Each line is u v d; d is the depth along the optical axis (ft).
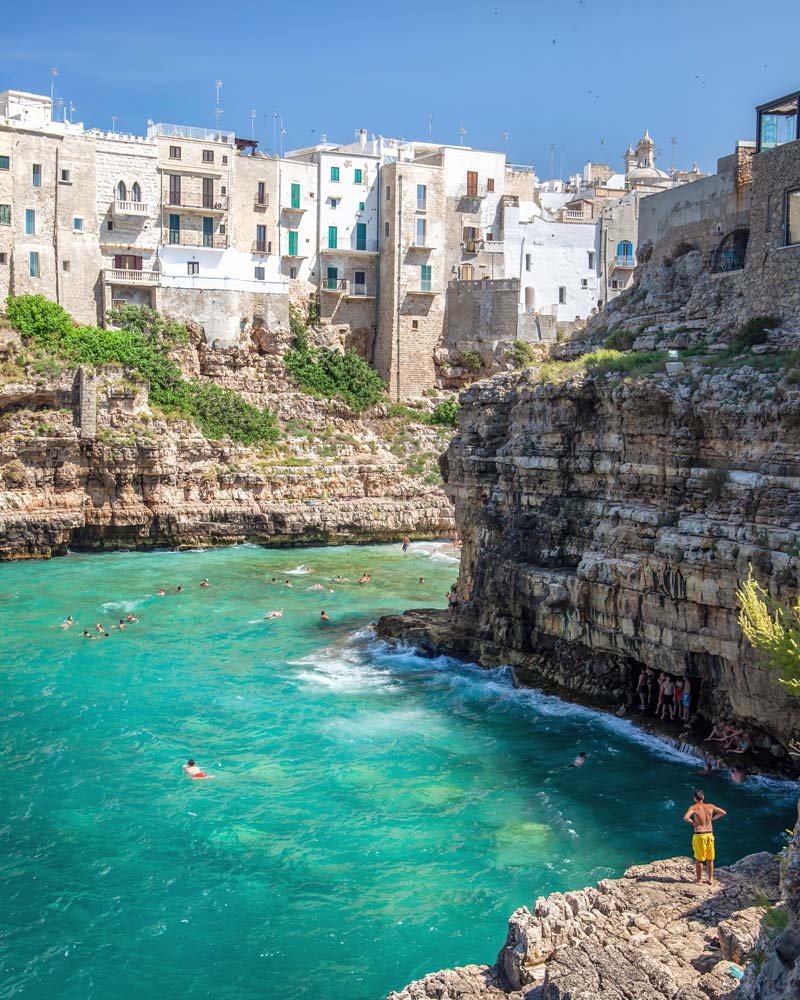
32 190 301.22
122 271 315.58
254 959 86.22
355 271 361.92
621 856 101.65
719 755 123.85
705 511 128.88
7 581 232.12
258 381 329.31
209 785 118.83
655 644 134.41
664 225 198.90
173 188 328.29
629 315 194.08
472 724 139.44
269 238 349.00
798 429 117.08
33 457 268.00
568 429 156.76
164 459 279.90
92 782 119.55
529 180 383.86
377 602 218.79
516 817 110.32
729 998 63.05
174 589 228.02
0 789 117.29
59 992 82.28
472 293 356.79
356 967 84.89
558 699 149.07
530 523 164.04
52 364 276.62
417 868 99.86
